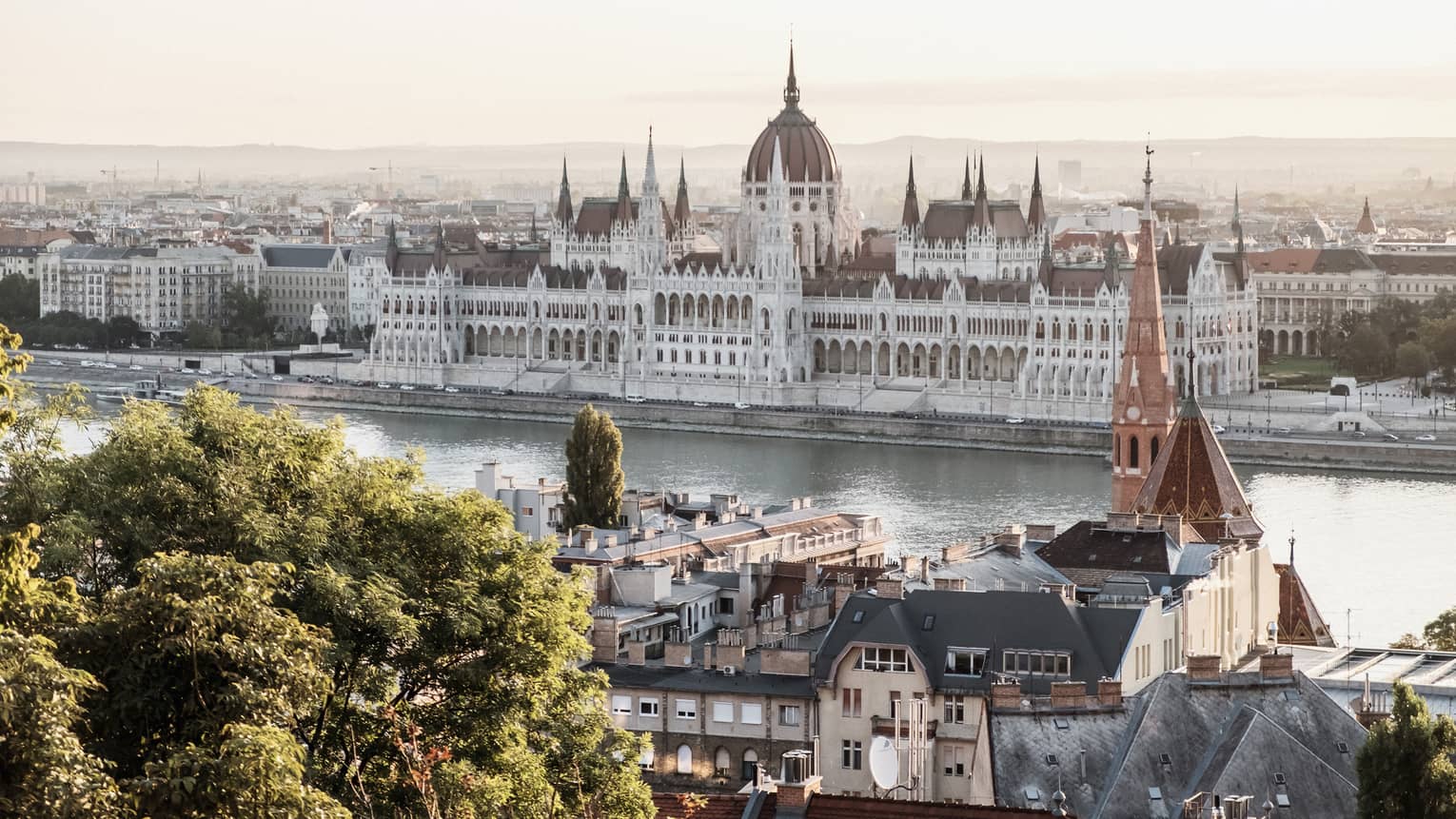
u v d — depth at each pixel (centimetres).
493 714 16662
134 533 16088
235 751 12381
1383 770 17488
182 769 12306
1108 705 18638
